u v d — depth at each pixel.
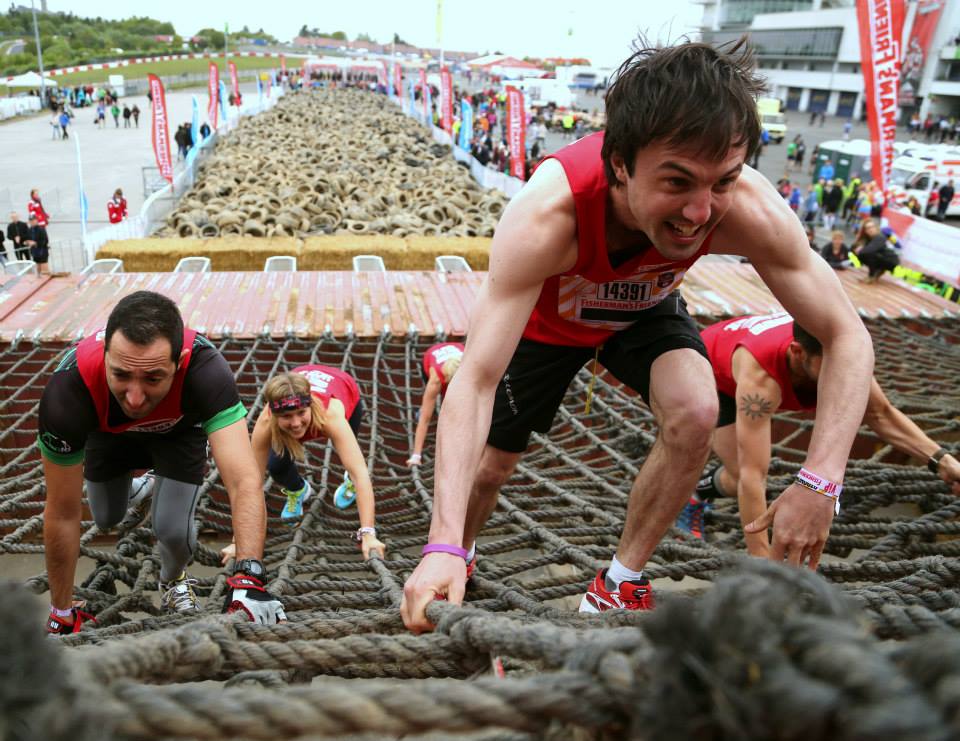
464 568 1.65
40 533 5.87
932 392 6.49
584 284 2.02
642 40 1.55
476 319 1.80
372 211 18.88
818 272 1.93
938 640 0.54
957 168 21.89
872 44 11.02
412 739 1.26
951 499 4.34
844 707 0.51
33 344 6.58
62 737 0.57
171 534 3.11
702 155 1.44
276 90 54.81
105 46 104.56
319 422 3.90
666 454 2.21
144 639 1.11
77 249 16.72
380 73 68.88
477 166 26.14
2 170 28.09
